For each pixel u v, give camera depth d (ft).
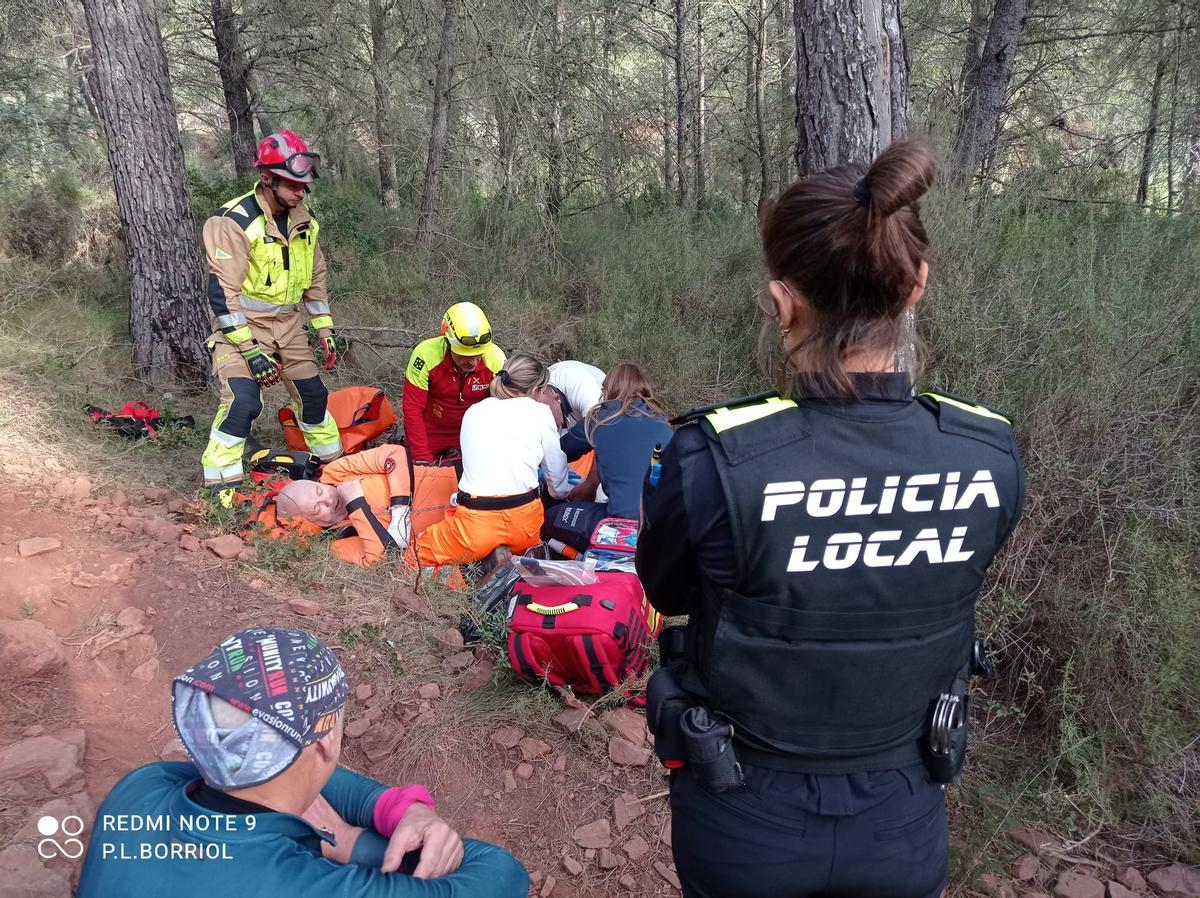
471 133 31.14
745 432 4.15
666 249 25.11
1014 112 30.30
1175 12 26.66
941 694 4.55
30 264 24.35
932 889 4.60
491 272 26.61
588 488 14.17
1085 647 9.73
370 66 32.19
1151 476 11.22
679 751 4.62
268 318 15.01
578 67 29.84
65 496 13.73
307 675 4.15
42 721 9.04
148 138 18.37
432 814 5.10
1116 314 13.75
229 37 32.27
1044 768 9.57
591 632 9.96
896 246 3.94
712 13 36.65
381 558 13.60
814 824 4.35
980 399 13.15
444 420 16.99
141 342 19.26
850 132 11.58
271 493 14.32
